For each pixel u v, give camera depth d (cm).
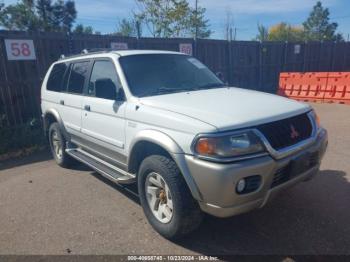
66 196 479
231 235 354
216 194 288
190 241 346
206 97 380
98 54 478
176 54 497
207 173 288
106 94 425
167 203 341
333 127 812
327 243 331
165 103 356
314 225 364
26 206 453
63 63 583
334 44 1947
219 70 1327
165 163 328
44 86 630
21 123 794
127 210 426
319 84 1239
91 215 416
